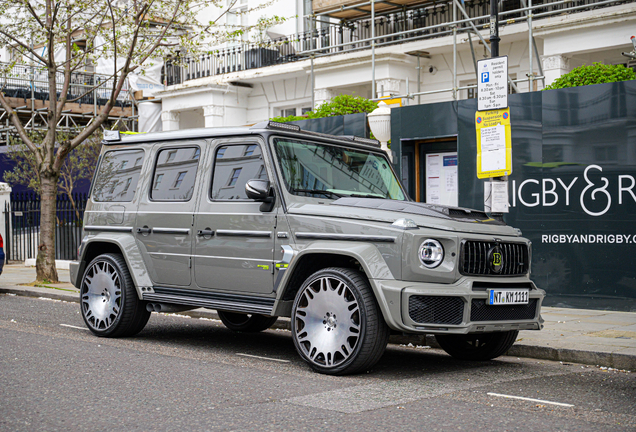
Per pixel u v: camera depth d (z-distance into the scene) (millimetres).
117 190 7613
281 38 21828
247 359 6352
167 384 5133
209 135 6812
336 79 19547
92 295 7543
